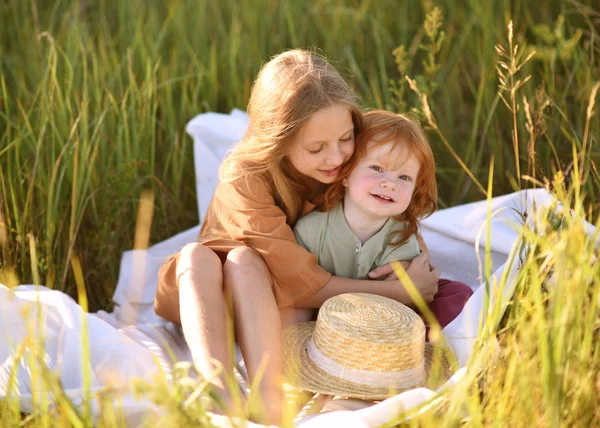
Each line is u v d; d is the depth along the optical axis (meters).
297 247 2.26
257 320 2.02
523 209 2.57
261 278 2.11
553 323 1.59
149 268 2.77
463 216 2.67
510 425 1.63
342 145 2.19
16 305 2.06
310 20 4.17
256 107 2.24
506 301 1.82
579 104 3.29
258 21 4.07
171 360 2.18
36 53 3.60
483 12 3.71
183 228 3.15
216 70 3.70
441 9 4.06
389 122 2.19
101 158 3.04
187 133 3.30
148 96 3.20
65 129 2.96
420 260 2.35
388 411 1.71
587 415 1.64
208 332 1.96
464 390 1.63
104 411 1.67
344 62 3.90
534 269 1.74
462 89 3.80
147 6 4.16
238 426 1.62
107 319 2.50
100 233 2.86
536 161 2.49
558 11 3.86
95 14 4.16
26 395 1.77
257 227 2.27
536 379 1.62
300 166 2.24
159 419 1.59
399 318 2.00
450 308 2.31
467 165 3.26
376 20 4.12
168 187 3.18
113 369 1.95
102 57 3.52
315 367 2.04
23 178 2.89
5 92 3.02
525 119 3.17
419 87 3.24
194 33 3.94
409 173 2.21
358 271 2.35
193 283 2.04
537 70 3.54
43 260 2.61
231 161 2.36
